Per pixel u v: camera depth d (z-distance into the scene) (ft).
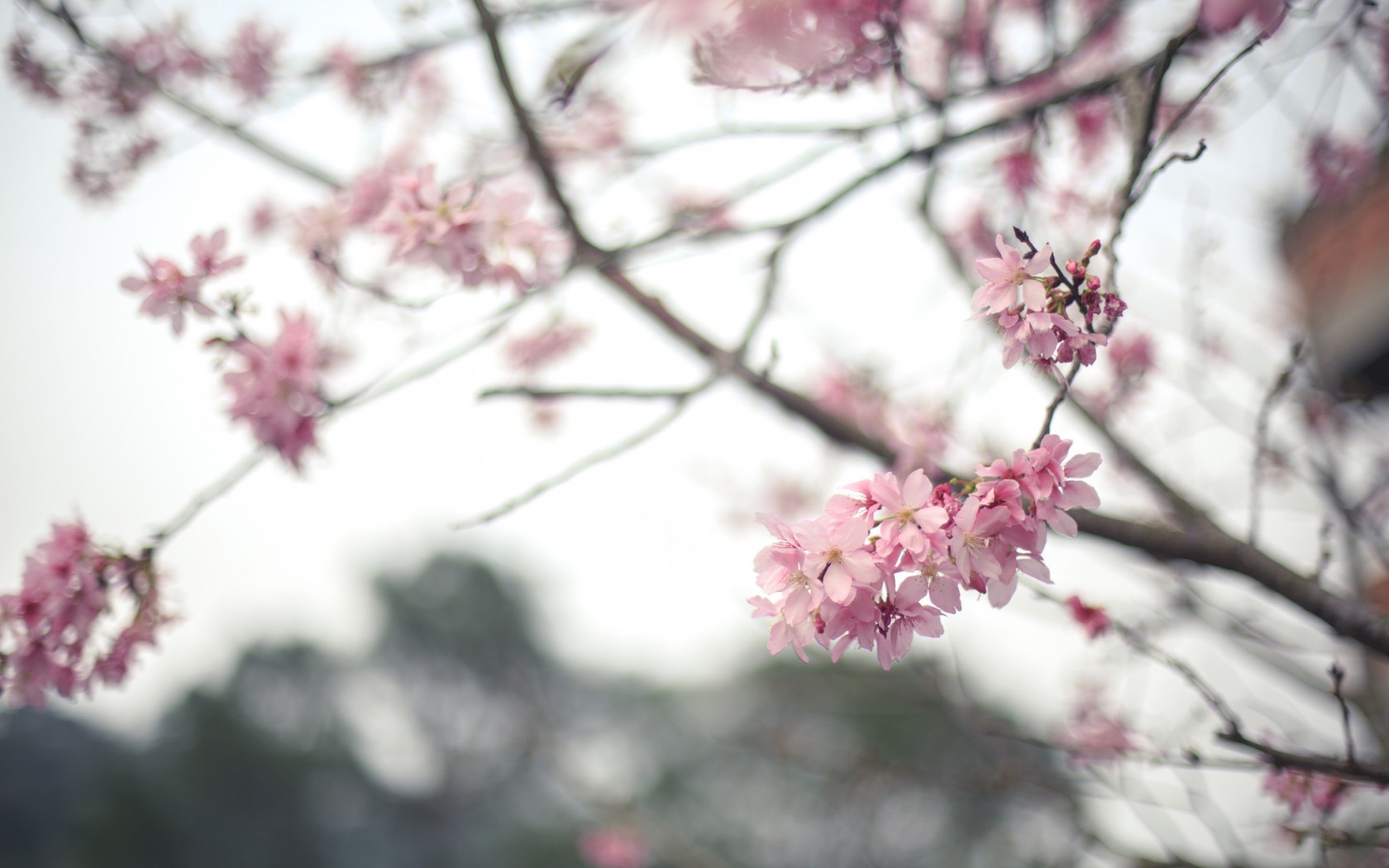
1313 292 14.98
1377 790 6.20
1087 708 11.89
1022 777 12.10
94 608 7.77
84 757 75.46
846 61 6.82
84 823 62.80
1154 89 5.85
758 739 17.48
